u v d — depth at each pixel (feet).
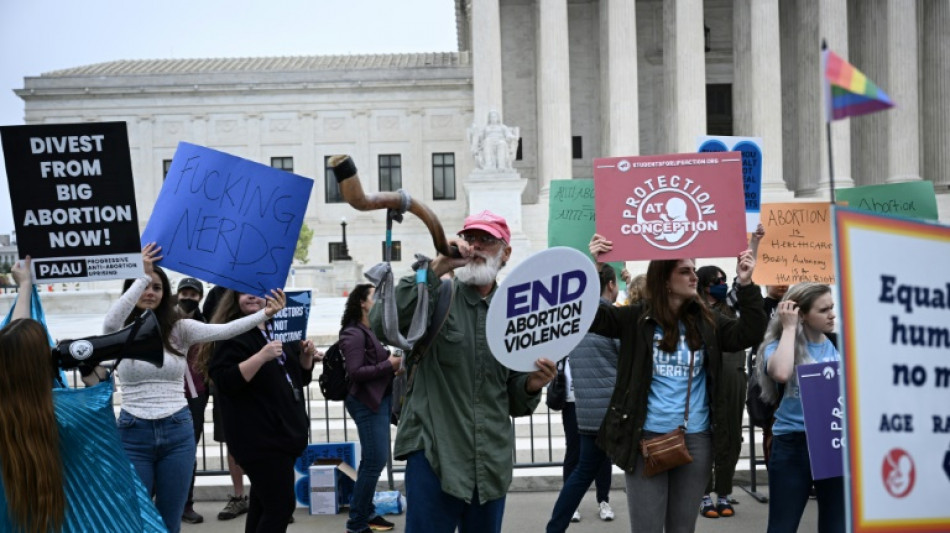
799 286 21.57
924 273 11.82
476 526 17.78
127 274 19.35
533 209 133.69
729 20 160.25
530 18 159.02
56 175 19.01
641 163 20.67
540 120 153.28
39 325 14.21
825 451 19.66
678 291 19.30
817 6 139.54
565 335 17.74
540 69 146.92
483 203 122.72
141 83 188.34
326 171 189.78
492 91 133.49
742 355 27.22
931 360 11.75
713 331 19.51
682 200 20.57
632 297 28.96
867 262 11.48
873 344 11.46
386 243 16.99
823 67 10.67
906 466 11.49
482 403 17.49
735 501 31.78
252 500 22.31
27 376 13.83
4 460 13.82
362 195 16.08
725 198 20.58
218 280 20.79
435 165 189.37
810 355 21.27
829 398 19.80
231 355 21.20
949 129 143.95
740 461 36.01
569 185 34.22
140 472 20.90
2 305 96.32
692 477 19.34
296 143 189.98
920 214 33.12
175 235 20.68
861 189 34.12
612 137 132.57
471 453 17.22
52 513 14.08
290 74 188.85
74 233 19.15
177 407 21.49
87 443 14.96
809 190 139.85
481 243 17.71
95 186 19.12
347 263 140.97
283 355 24.66
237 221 20.93
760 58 131.85
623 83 131.64
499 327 17.08
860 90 10.48
